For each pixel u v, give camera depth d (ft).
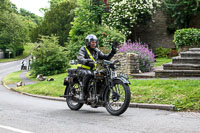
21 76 91.09
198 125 18.04
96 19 88.02
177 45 62.80
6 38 242.78
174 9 93.20
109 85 22.38
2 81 82.02
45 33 192.95
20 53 263.49
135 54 49.85
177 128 17.16
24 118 21.17
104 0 98.84
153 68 53.98
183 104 25.38
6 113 23.81
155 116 21.66
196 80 34.14
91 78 23.88
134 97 30.22
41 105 30.37
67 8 191.93
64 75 76.13
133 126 17.83
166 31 98.48
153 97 28.86
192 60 44.50
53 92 43.68
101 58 24.81
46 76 82.84
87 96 24.26
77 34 90.63
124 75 22.11
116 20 86.63
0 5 239.50
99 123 18.92
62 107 28.45
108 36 81.30
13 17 244.42
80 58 24.04
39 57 86.33
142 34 100.58
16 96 44.16
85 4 87.71
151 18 94.94
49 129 17.15
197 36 60.54
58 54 84.84
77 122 19.36
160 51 94.32
